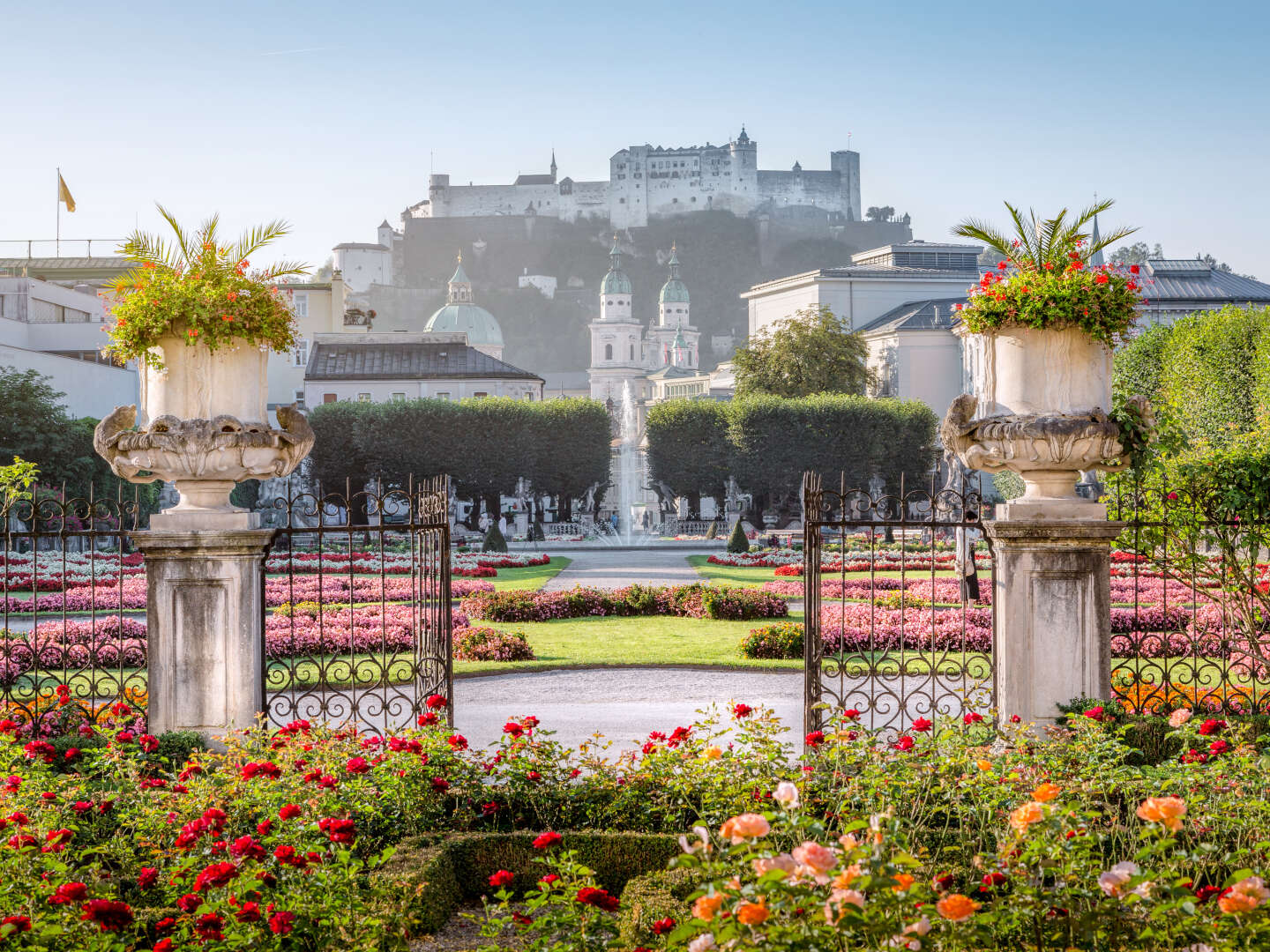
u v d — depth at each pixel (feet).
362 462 258.78
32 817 25.54
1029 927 20.26
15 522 150.61
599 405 271.08
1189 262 333.21
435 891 25.34
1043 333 34.60
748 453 267.39
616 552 199.93
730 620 86.28
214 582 35.09
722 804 28.53
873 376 350.43
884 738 43.27
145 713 37.63
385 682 40.19
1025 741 29.48
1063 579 34.68
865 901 16.88
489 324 613.11
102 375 236.02
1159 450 35.91
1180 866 22.72
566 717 49.98
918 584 106.22
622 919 23.43
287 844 23.84
